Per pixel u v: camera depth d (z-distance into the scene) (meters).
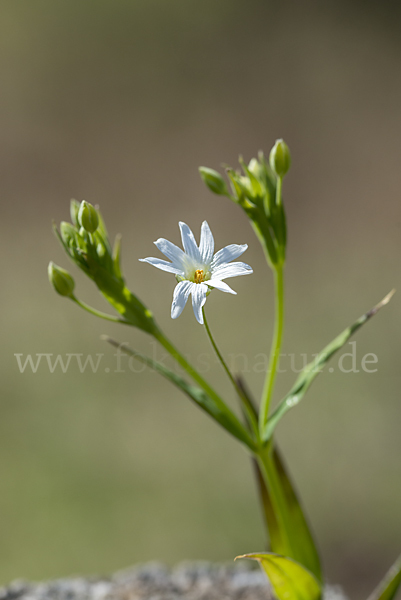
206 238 0.31
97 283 0.32
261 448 0.33
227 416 0.32
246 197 0.33
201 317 0.30
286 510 0.33
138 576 0.36
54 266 0.32
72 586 0.36
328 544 0.53
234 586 0.36
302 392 0.32
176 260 0.31
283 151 0.32
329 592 0.36
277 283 0.33
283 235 0.33
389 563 0.51
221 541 0.52
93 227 0.32
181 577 0.36
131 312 0.32
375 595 0.32
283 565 0.32
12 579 0.49
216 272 0.31
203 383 0.32
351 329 0.32
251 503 0.55
